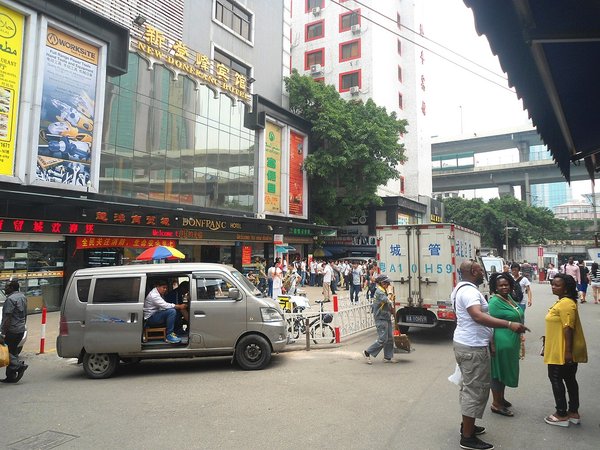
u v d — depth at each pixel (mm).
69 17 14547
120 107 16859
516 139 63625
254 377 7086
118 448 4332
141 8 17734
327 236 32219
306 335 9383
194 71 20172
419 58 42750
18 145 13148
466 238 11555
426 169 43594
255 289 8398
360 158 27391
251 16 25031
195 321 7539
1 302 9070
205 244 21078
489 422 4953
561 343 4859
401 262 10664
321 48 37844
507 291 5273
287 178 26031
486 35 3285
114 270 7734
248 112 23719
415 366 7723
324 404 5609
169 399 5961
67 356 7430
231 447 4309
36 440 4547
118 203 15039
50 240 14570
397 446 4273
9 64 13062
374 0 35625
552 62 3988
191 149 20078
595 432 4637
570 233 68250
